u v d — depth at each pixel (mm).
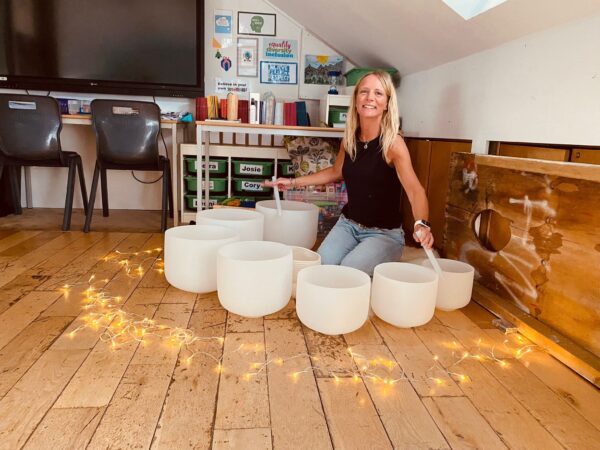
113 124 2562
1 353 1229
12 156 2539
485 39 1857
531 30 1600
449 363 1268
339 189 2783
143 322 1443
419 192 1687
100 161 2615
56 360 1202
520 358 1309
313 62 3299
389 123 1736
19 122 2494
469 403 1086
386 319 1479
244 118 2902
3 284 1737
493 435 976
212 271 1646
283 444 923
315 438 944
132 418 981
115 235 2551
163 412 1005
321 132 2600
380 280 1482
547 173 1403
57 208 3332
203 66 3131
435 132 2428
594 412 1068
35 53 2982
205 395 1072
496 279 1678
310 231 2182
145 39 3055
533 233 1480
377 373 1200
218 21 3211
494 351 1345
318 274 1534
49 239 2416
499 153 1845
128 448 895
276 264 1445
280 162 3084
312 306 1372
